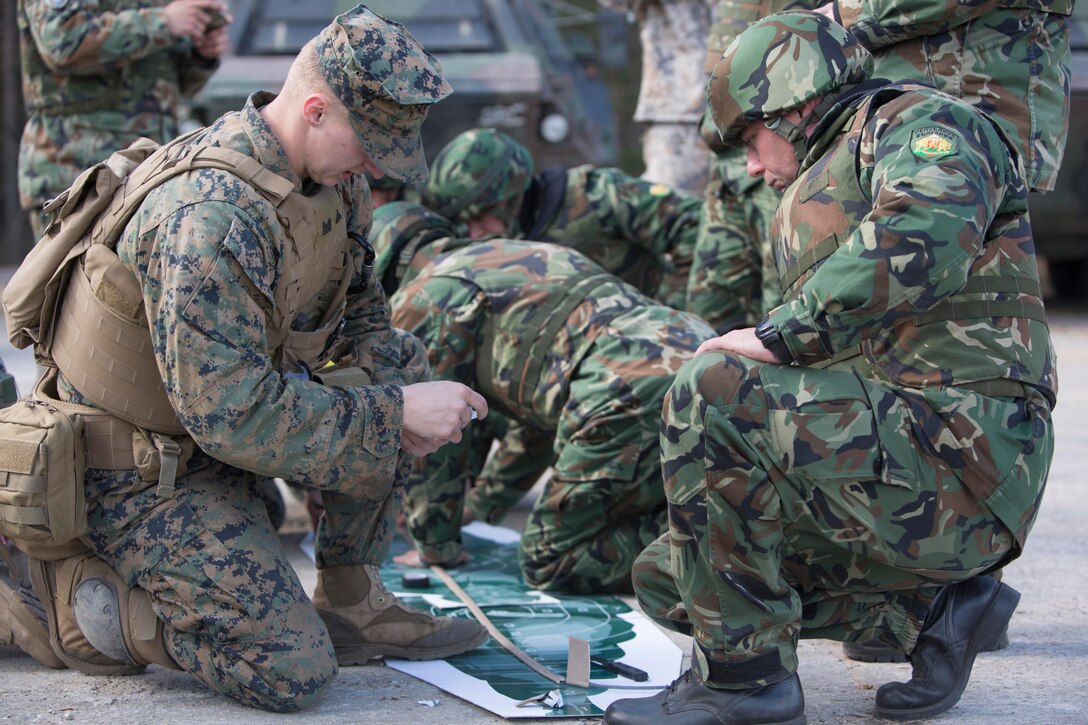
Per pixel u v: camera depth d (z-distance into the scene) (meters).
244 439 2.27
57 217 2.50
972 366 2.11
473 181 4.02
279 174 2.35
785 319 2.05
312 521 3.85
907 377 2.13
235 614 2.36
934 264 1.95
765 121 2.23
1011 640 2.88
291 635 2.37
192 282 2.25
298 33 7.71
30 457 2.35
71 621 2.53
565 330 3.35
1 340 8.50
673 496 2.15
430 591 3.38
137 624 2.45
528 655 2.77
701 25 6.08
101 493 2.44
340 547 2.70
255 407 2.27
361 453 2.35
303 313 2.57
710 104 2.31
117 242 2.41
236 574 2.38
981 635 2.37
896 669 2.72
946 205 1.96
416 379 2.86
